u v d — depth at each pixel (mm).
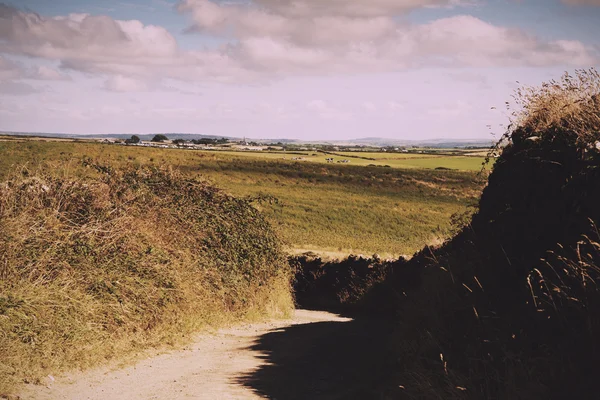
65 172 11125
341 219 67750
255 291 15008
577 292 4863
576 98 7074
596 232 5160
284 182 91625
